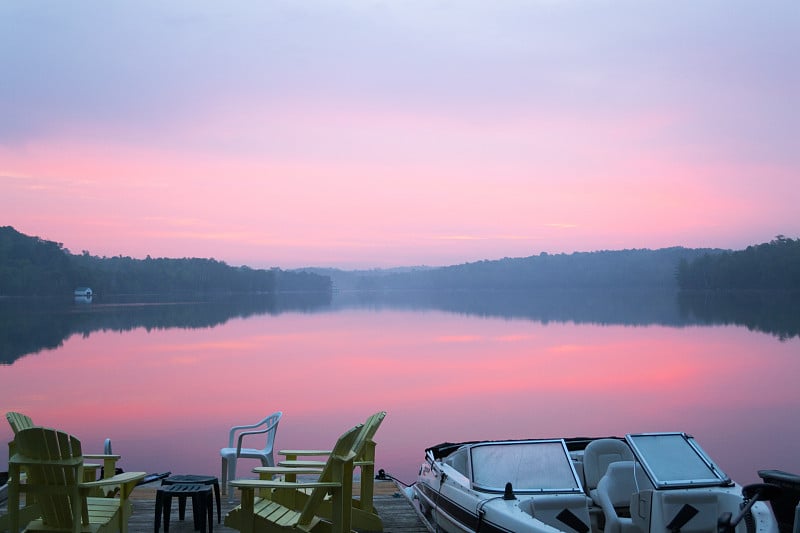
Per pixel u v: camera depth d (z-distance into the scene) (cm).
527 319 7112
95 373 2781
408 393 2234
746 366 2966
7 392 2294
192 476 671
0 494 699
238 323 6469
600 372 2762
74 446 500
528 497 610
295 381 2516
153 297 17088
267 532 527
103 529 527
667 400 2094
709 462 592
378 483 927
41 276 13662
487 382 2483
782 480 614
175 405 2028
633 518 578
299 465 658
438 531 746
